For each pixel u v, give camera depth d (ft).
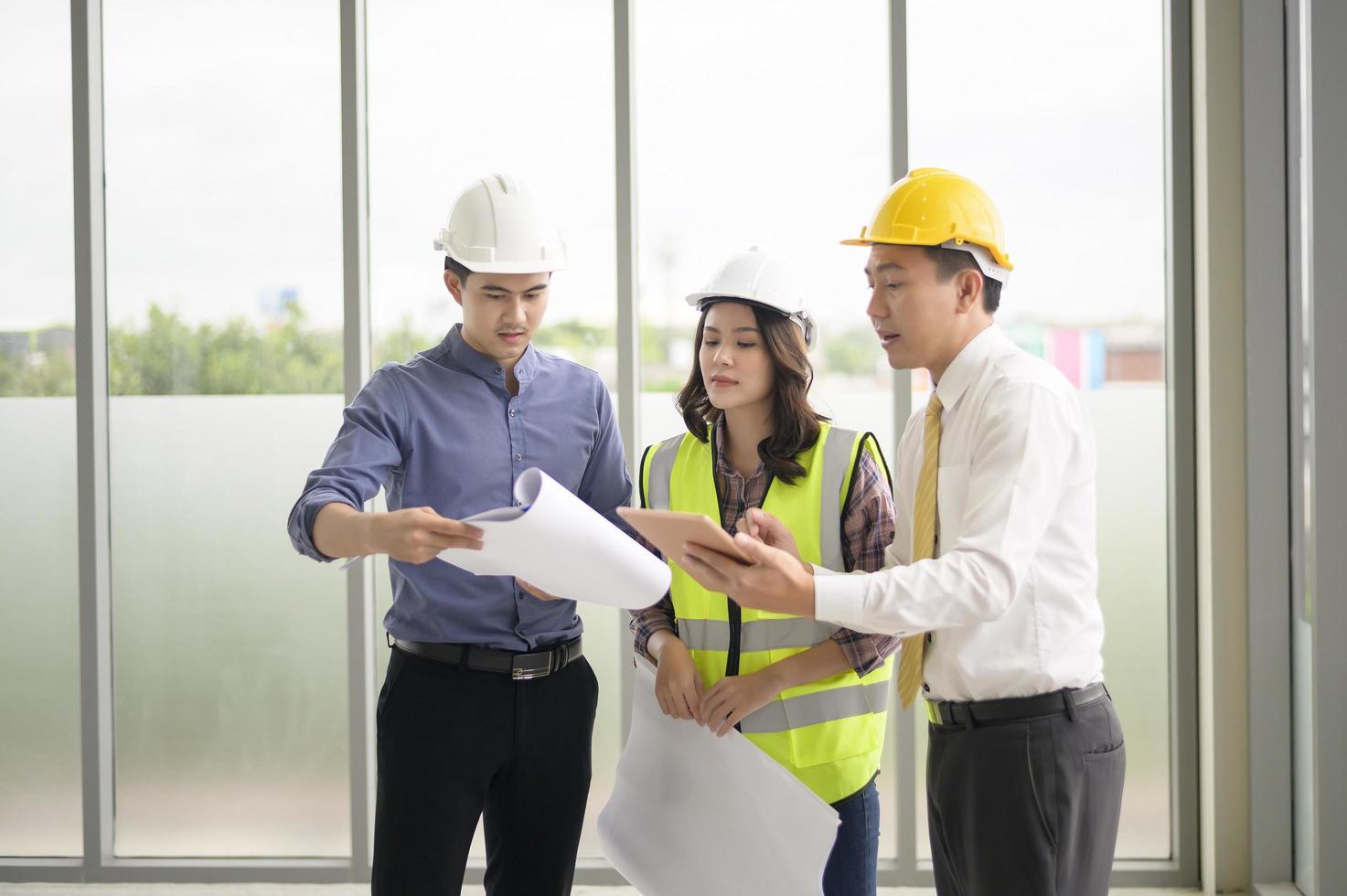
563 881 6.76
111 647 10.62
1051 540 5.29
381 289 10.46
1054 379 5.29
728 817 6.00
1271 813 9.66
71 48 10.33
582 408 6.93
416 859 6.40
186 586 10.61
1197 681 10.10
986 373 5.38
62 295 10.57
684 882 6.17
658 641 6.41
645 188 10.38
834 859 6.18
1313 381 8.70
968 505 5.20
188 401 10.57
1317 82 8.61
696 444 6.51
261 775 10.62
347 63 10.21
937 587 4.84
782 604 4.84
